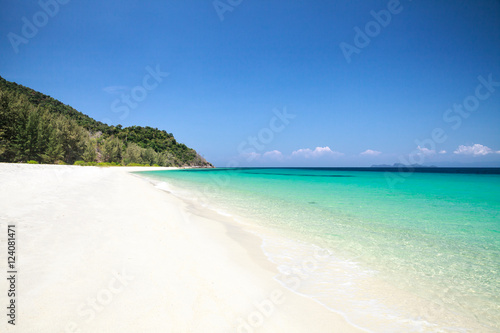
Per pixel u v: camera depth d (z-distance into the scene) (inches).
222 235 279.3
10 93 2338.8
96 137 3932.1
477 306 149.8
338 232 307.7
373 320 132.5
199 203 518.0
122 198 459.2
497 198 625.0
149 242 222.4
